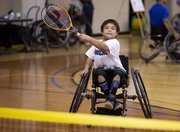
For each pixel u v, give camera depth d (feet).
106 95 21.89
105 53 22.24
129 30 81.97
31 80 37.47
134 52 56.85
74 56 53.36
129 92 32.37
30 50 55.98
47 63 47.44
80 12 64.44
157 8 47.21
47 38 57.31
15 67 44.45
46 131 21.38
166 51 46.70
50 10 20.58
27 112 13.74
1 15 57.41
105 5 76.43
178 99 30.55
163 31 47.47
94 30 74.64
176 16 72.49
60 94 31.81
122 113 21.66
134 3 62.03
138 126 12.94
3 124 22.31
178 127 12.88
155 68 44.24
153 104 28.84
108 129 21.77
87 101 28.63
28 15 53.67
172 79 38.32
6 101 29.35
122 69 22.04
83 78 21.76
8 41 55.06
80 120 13.26
